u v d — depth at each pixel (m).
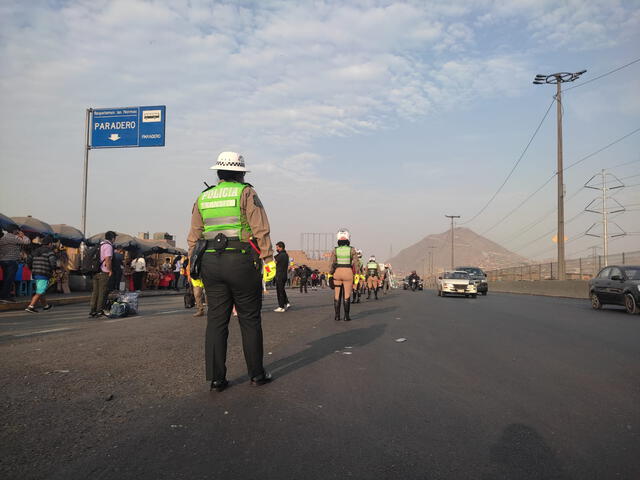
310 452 2.88
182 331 8.11
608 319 11.41
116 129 21.58
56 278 19.00
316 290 39.53
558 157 34.53
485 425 3.40
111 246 10.90
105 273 10.78
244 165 4.50
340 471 2.62
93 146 21.62
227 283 4.23
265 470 2.63
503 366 5.44
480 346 6.88
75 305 15.55
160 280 29.61
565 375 4.99
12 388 4.16
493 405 3.89
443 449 2.95
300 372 5.08
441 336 7.92
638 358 5.99
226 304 4.31
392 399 4.05
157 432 3.19
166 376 4.76
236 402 3.92
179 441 3.04
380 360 5.76
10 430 3.15
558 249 33.72
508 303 17.83
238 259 4.20
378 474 2.59
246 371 5.11
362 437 3.14
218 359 4.26
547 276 40.78
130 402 3.86
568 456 2.87
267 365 5.46
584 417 3.60
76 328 8.58
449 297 23.83
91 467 2.64
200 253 4.25
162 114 21.44
